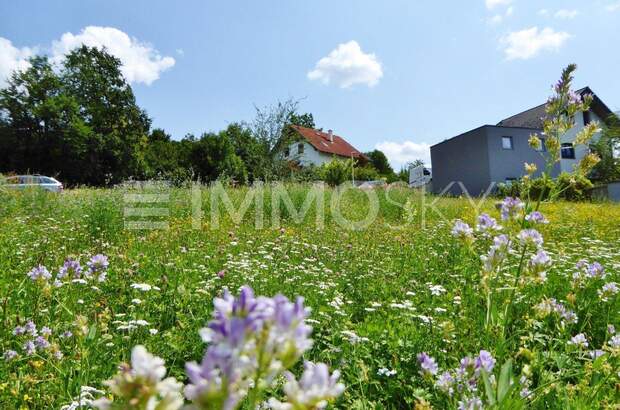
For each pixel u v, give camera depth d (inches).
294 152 1117.1
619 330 112.6
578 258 238.1
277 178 833.5
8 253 210.8
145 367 25.1
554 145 94.1
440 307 148.6
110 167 1563.7
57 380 89.7
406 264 231.3
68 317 121.5
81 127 1486.2
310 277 190.7
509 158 1190.3
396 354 106.8
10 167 1482.5
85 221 315.9
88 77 1640.0
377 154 2632.9
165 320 130.3
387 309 152.8
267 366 24.0
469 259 208.1
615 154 1171.3
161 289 147.6
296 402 26.5
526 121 1380.4
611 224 409.7
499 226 83.1
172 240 270.5
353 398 91.5
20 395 85.2
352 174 1063.6
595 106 1230.3
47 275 107.9
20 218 337.4
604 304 135.9
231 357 23.0
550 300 101.5
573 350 96.8
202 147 1469.0
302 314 25.2
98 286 148.8
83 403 76.6
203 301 144.3
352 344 109.3
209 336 23.9
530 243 79.6
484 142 1187.3
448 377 75.6
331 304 137.1
